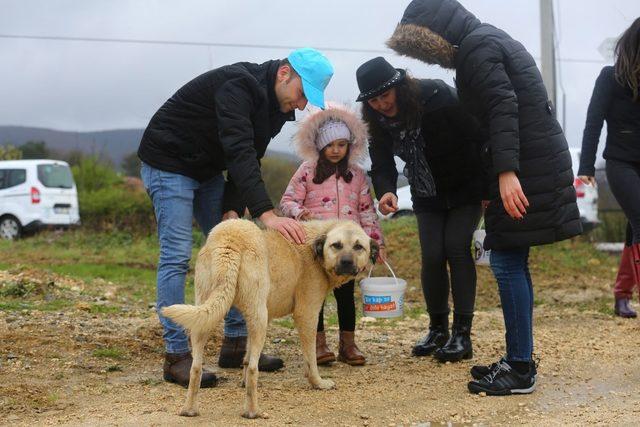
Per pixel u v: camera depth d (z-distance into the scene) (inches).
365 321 322.7
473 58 192.1
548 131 191.8
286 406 186.1
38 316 296.2
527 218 191.5
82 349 240.2
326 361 232.7
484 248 200.4
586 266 524.7
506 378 198.2
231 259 172.7
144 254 631.2
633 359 236.7
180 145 205.2
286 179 936.9
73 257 593.3
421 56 200.8
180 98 205.3
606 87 244.4
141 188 1062.4
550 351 249.6
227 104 197.2
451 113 227.0
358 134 231.0
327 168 231.5
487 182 235.6
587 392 200.2
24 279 379.6
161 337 263.0
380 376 218.2
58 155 1530.5
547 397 195.9
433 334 249.0
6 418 173.0
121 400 189.0
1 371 211.5
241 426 169.2
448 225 239.1
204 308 165.2
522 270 199.6
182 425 169.0
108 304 352.5
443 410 184.9
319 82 203.8
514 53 194.4
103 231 828.6
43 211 834.2
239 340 226.4
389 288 238.4
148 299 390.3
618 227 729.0
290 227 189.0
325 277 204.8
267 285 180.5
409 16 205.8
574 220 193.5
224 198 226.7
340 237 198.1
